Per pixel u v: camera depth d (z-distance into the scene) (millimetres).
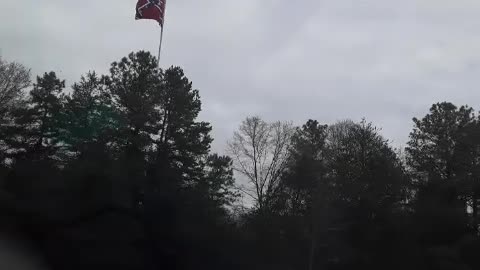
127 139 41531
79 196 32906
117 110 43875
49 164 36312
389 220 44375
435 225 43875
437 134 52031
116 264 32438
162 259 35875
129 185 36062
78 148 41344
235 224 43312
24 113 46625
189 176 44406
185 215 37312
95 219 33062
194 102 45562
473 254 41906
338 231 44406
